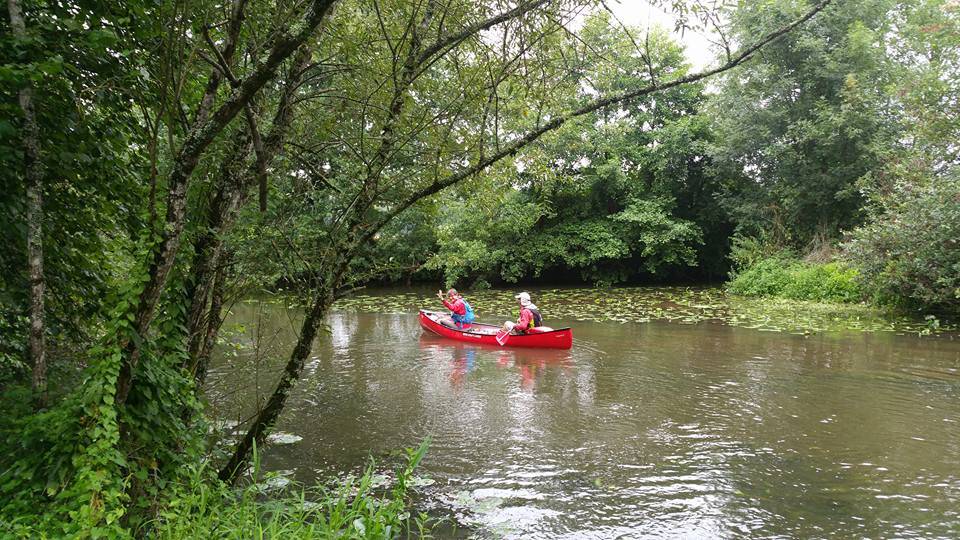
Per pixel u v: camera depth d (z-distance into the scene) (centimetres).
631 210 2272
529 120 401
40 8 293
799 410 641
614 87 2109
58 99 305
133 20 313
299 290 384
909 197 1294
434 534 378
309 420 605
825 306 1526
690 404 667
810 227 1983
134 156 362
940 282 1210
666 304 1675
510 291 2234
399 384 763
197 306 353
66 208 338
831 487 447
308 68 351
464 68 360
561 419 614
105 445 239
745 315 1402
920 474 470
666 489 445
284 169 378
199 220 356
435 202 407
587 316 1430
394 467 486
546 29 336
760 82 1867
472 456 512
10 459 267
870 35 1702
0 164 286
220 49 340
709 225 2475
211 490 324
